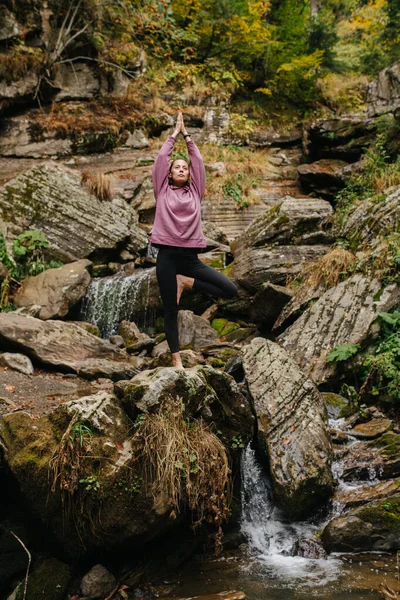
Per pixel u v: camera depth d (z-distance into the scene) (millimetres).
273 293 6789
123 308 7941
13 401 4879
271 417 4383
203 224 9508
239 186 10734
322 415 4633
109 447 3551
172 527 3809
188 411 3920
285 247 7738
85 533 3537
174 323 3949
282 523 4211
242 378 5598
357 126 11031
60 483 3443
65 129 11680
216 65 14742
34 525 3752
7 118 11656
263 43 14906
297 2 16656
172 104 13469
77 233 8664
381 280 6125
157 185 3879
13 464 3541
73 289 7633
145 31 14031
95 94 12805
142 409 3729
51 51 12273
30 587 3418
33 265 8148
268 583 3551
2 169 10766
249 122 13812
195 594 3455
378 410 5266
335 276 6559
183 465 3621
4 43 11586
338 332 5863
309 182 10883
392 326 5758
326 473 4199
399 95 11680
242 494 4328
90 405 3691
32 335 6234
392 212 6945
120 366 6039
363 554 3844
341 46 16922
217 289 3891
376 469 4430
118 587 3541
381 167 9430
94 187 9211
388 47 15172
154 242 3779
